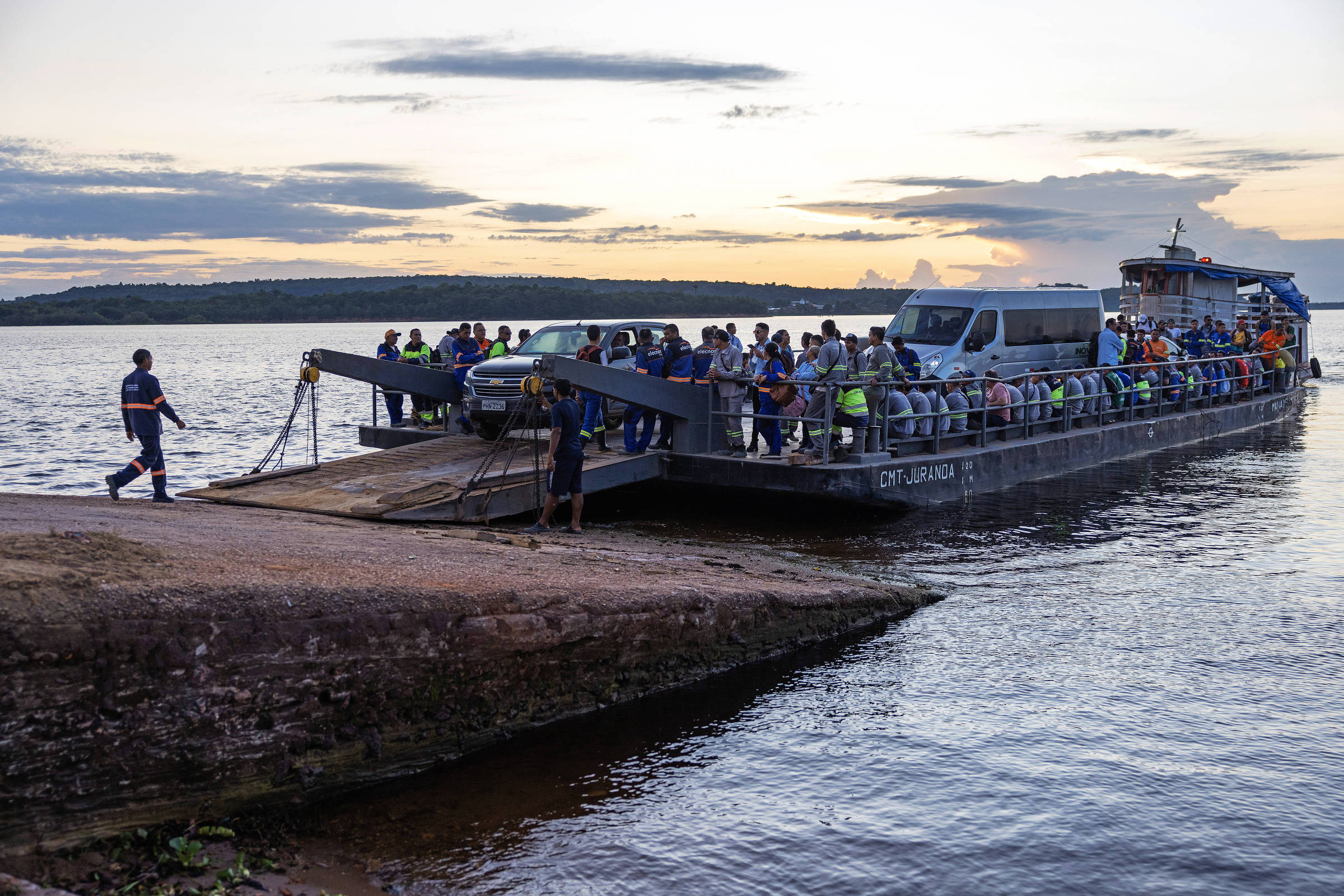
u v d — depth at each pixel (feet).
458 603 20.70
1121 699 24.26
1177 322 98.99
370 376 52.60
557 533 39.42
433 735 20.65
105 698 16.06
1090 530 44.21
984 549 40.47
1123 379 68.13
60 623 15.55
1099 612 31.65
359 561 22.94
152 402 37.37
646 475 46.78
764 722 23.24
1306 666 26.43
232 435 90.74
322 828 17.93
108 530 22.63
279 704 18.01
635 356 55.98
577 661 23.25
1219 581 35.40
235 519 31.89
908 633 29.73
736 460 46.01
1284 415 95.96
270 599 18.01
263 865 16.31
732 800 19.31
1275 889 16.21
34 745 15.46
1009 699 24.36
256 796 17.92
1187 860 17.03
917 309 61.77
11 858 15.24
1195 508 49.32
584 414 50.21
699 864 16.93
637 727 22.97
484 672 21.27
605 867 16.75
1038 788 19.61
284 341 560.20
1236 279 110.11
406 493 38.37
